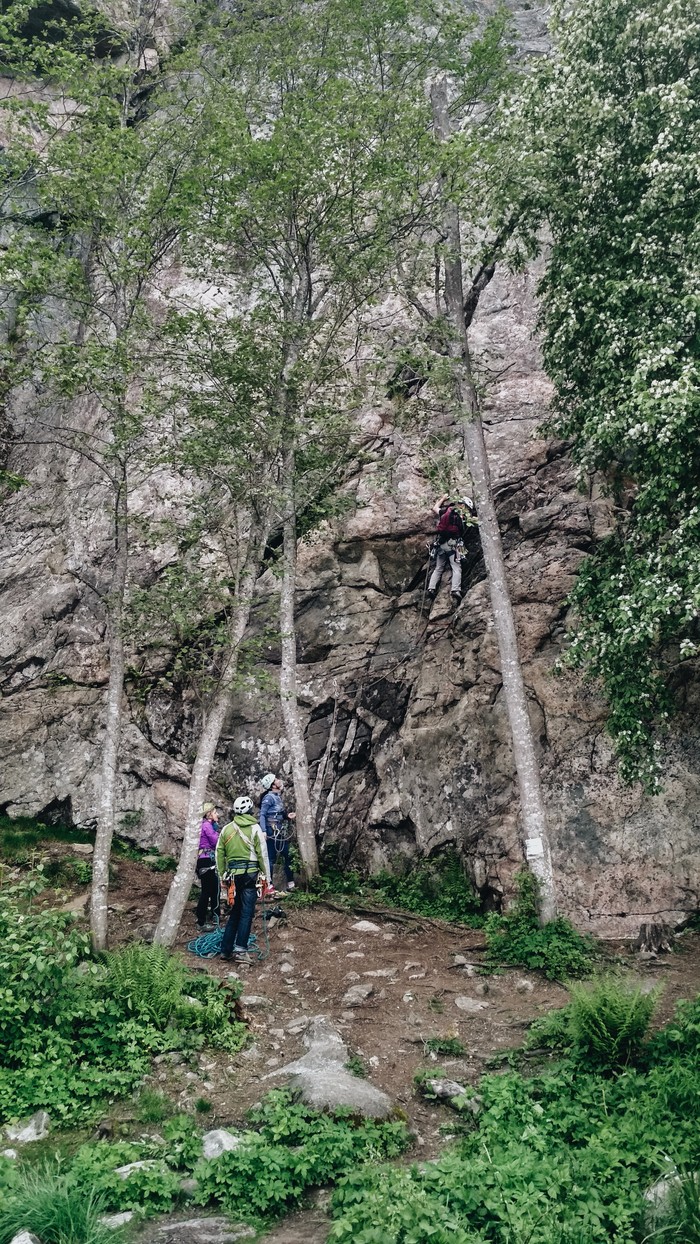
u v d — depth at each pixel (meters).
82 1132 6.90
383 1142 6.54
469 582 15.45
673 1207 5.32
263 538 11.60
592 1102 6.80
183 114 13.48
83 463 18.70
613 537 11.71
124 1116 7.11
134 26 20.30
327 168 12.19
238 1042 8.25
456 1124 6.89
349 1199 5.71
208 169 12.29
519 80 13.75
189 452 11.27
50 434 19.48
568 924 10.72
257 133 14.93
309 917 11.94
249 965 10.24
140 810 14.81
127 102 13.00
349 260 12.57
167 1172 6.18
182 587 11.31
